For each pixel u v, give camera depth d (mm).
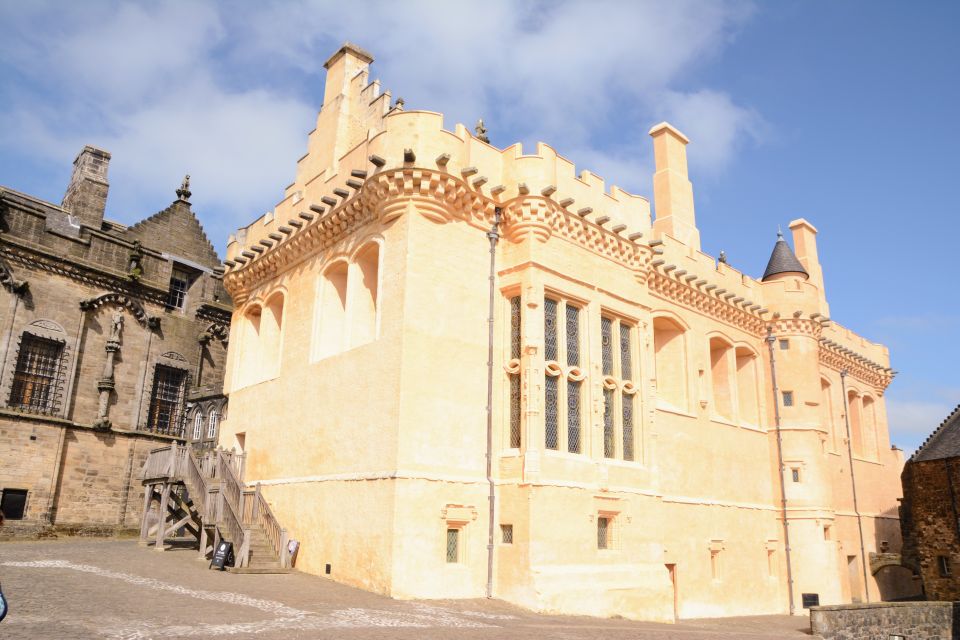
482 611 15695
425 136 19156
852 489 34406
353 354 19484
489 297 19984
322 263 22281
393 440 17234
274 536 20172
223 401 33094
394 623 12594
